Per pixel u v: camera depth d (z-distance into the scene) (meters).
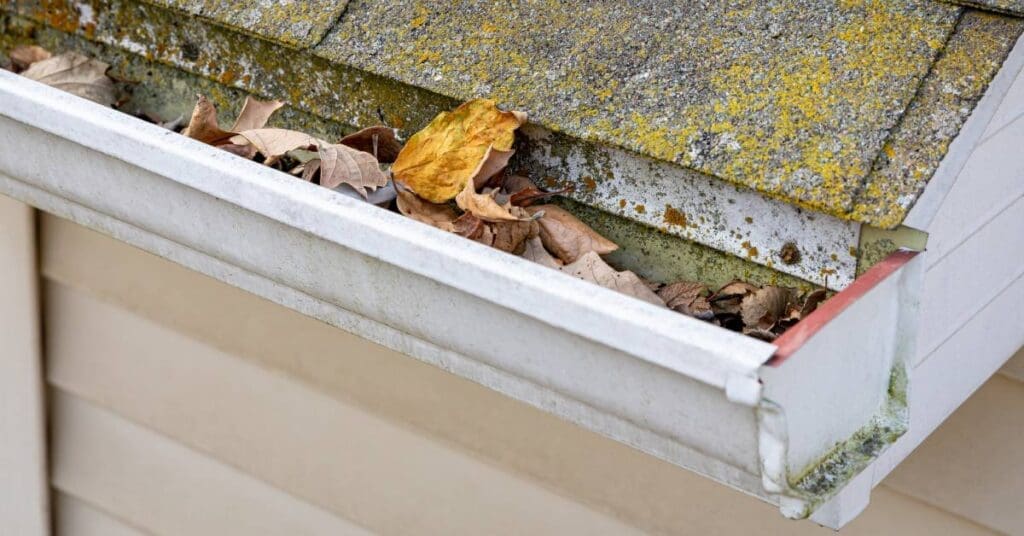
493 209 1.33
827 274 1.28
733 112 1.29
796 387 1.16
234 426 1.71
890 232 1.24
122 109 1.56
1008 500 1.50
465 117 1.37
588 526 1.54
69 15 1.58
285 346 1.64
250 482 1.72
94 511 1.87
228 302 1.66
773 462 1.15
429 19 1.41
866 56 1.28
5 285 1.79
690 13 1.34
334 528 1.68
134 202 1.37
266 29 1.45
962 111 1.25
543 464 1.54
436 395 1.57
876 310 1.22
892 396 1.26
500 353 1.25
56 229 1.75
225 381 1.69
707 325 1.16
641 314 1.17
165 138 1.33
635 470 1.50
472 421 1.56
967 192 1.28
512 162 1.39
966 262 1.30
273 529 1.73
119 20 1.55
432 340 1.28
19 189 1.46
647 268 1.36
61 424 1.85
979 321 1.36
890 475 1.53
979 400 1.49
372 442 1.62
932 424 1.34
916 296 1.24
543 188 1.38
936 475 1.52
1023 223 1.38
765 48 1.31
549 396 1.25
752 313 1.29
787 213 1.28
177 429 1.75
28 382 1.83
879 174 1.24
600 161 1.35
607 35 1.36
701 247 1.33
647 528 1.51
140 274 1.71
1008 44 1.26
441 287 1.25
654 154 1.30
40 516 1.89
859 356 1.22
